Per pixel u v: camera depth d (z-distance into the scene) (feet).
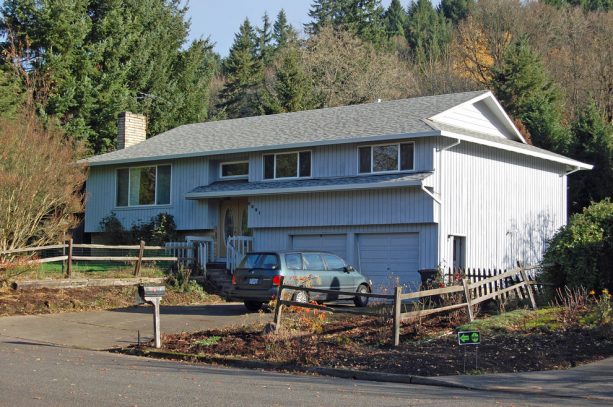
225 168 99.86
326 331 53.06
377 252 82.89
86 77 138.10
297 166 90.89
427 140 81.00
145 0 157.69
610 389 36.14
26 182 73.20
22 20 135.54
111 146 142.20
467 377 39.47
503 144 87.30
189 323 61.41
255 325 55.72
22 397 32.22
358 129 87.76
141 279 78.28
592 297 58.23
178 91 165.07
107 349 52.06
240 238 91.35
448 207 81.25
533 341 47.01
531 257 95.14
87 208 111.45
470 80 195.62
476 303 55.36
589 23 196.13
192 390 35.04
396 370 41.73
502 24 200.64
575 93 182.91
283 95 185.47
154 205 104.12
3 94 120.67
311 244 87.76
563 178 103.71
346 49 203.92
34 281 70.54
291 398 33.40
